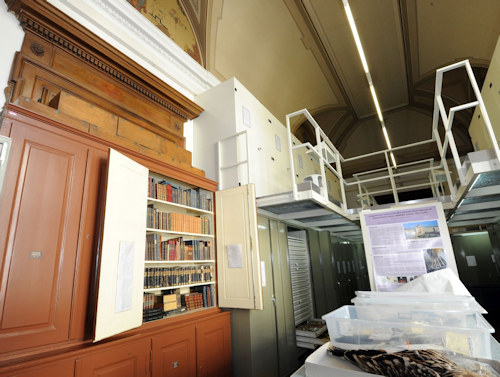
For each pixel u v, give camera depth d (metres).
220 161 3.94
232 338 3.31
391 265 2.75
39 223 1.97
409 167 10.50
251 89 6.08
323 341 4.06
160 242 2.92
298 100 7.66
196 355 2.80
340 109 9.30
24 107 2.08
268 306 3.68
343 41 6.62
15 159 1.90
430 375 0.68
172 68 4.21
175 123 4.00
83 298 2.12
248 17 5.19
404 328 0.86
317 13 5.82
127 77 3.28
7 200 1.83
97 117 2.66
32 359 1.70
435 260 2.60
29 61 2.46
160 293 3.09
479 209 3.83
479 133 4.57
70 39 2.74
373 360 0.79
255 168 4.27
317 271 5.59
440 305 1.09
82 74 2.88
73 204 2.19
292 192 3.28
